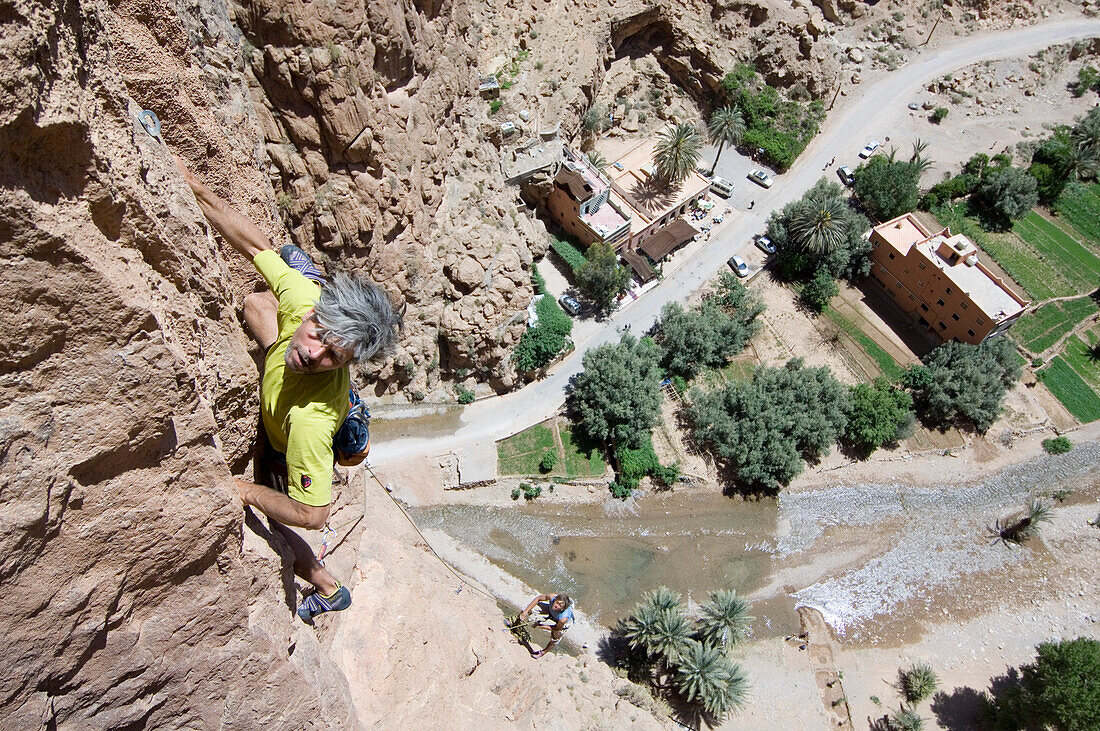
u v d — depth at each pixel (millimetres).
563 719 24203
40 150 6871
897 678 57000
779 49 84125
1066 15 98750
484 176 64500
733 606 52438
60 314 7145
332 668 12250
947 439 68688
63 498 7484
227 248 11273
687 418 65625
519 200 69688
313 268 11125
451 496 60500
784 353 71000
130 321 7629
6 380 6984
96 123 7727
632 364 62969
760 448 62812
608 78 82000
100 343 7492
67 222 7148
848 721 54812
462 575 57750
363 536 17953
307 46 45000
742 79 83938
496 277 61656
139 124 9195
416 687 16125
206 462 8883
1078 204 85938
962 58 94312
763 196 81312
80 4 7977
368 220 52812
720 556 61438
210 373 9453
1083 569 62750
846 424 65750
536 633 55312
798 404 64250
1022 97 92875
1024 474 67562
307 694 10914
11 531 6996
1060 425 70688
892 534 63625
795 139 84312
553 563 59156
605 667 46906
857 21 94375
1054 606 60812
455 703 17016
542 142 69375
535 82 68750
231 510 9172
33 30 6598
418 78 54812
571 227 72062
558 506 61062
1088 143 85688
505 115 66812
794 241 74188
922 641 58781
